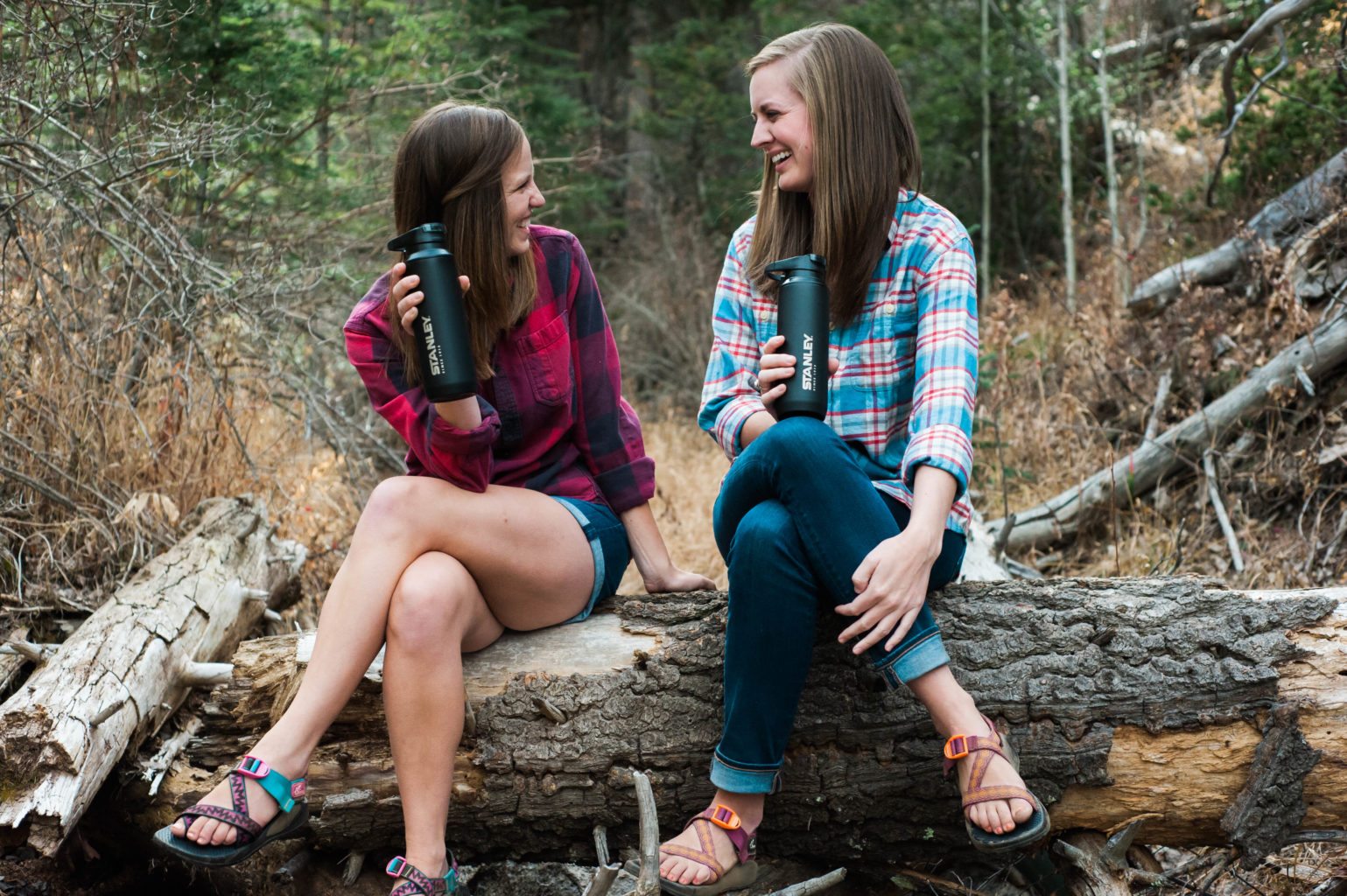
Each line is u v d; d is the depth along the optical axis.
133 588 2.82
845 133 2.09
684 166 9.62
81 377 3.43
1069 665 2.07
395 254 4.95
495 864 2.45
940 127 8.35
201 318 3.51
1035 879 2.09
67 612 3.02
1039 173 8.00
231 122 4.02
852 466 1.98
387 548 2.02
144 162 3.61
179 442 3.57
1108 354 5.05
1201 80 8.03
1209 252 5.32
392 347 2.14
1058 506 4.26
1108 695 2.05
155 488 3.52
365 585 1.99
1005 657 2.09
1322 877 2.26
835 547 1.93
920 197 2.20
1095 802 2.07
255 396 3.99
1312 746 2.00
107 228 3.64
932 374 2.07
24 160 3.39
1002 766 1.89
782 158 2.16
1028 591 2.17
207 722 2.30
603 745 2.13
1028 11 8.12
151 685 2.48
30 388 3.33
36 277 3.31
